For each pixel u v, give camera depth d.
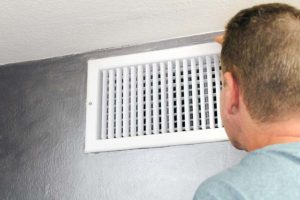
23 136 1.36
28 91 1.40
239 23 0.78
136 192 1.21
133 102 1.28
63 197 1.26
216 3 1.15
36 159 1.32
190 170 1.18
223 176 0.66
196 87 1.24
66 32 1.28
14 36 1.29
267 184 0.61
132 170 1.23
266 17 0.75
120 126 1.28
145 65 1.30
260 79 0.71
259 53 0.72
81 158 1.28
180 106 1.24
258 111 0.71
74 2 1.14
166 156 1.21
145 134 1.25
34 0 1.13
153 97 1.27
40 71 1.41
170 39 1.31
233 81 0.76
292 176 0.61
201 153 1.19
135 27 1.25
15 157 1.34
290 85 0.69
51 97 1.37
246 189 0.62
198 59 1.27
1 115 1.40
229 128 0.79
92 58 1.37
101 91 1.32
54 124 1.34
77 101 1.34
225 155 1.17
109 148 1.25
